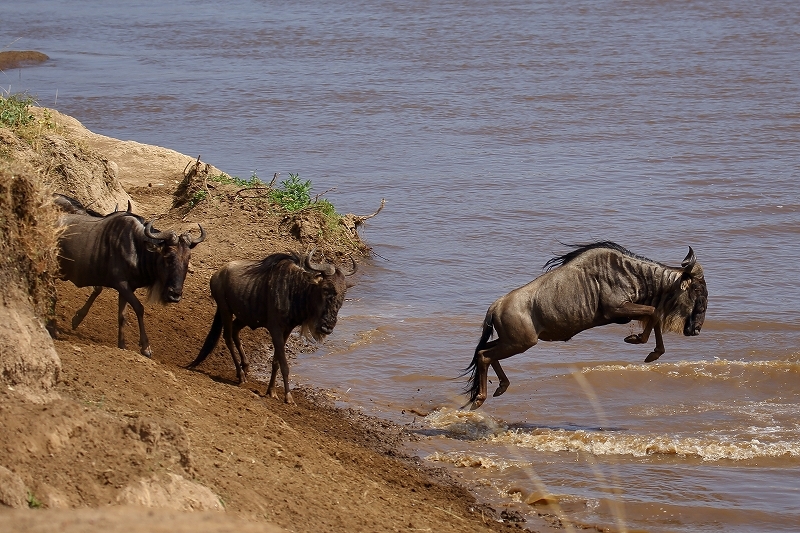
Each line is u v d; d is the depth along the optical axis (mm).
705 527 26797
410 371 39000
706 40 151625
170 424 21438
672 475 30078
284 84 120188
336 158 82125
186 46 160375
